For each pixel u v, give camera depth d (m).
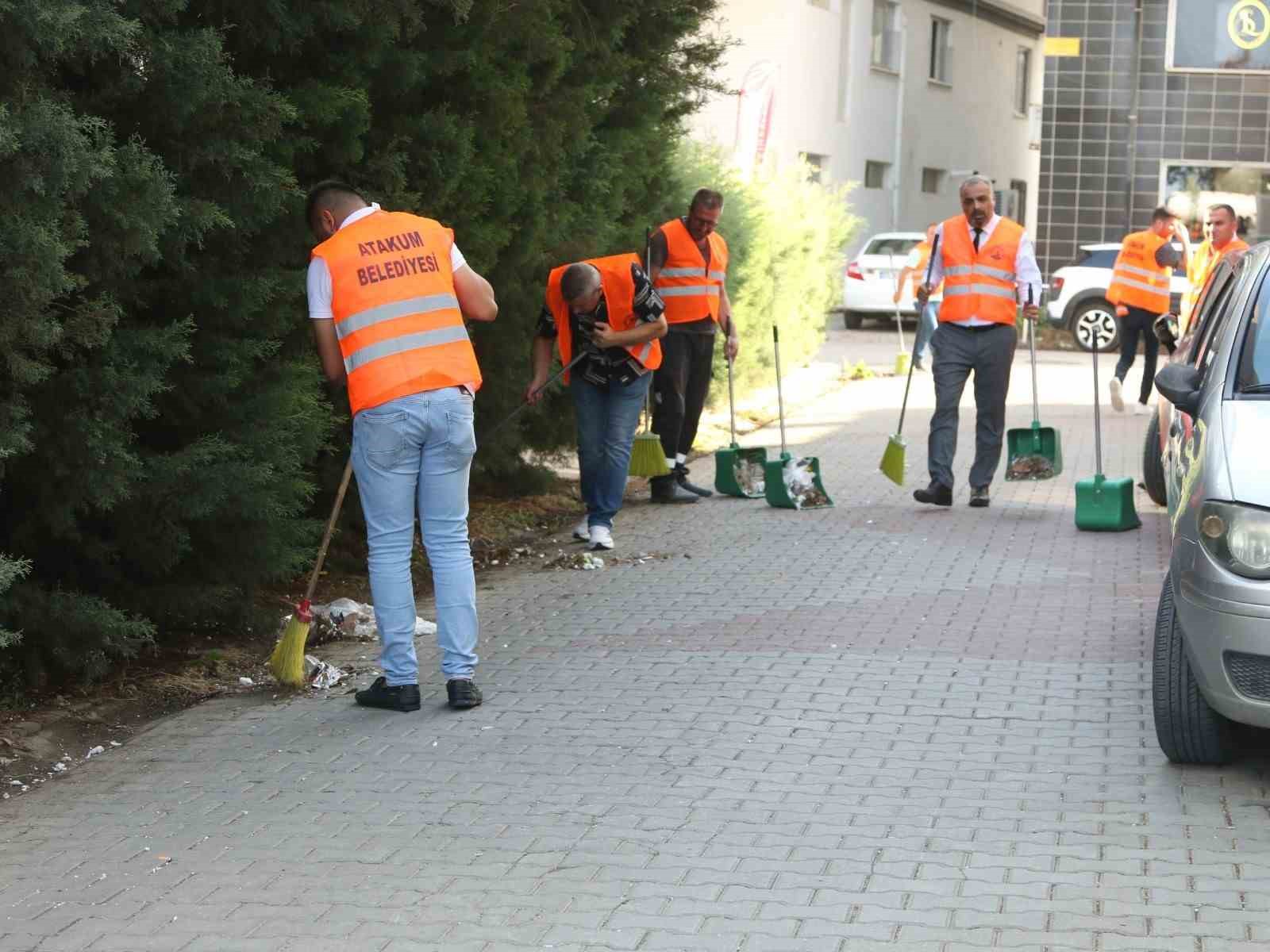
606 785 6.54
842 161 40.09
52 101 6.65
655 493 13.72
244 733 7.39
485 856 5.80
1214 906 5.27
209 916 5.32
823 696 7.74
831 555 11.18
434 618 9.76
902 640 8.79
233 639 9.10
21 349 6.84
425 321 7.54
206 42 7.37
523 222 11.74
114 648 7.94
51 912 5.38
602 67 12.84
